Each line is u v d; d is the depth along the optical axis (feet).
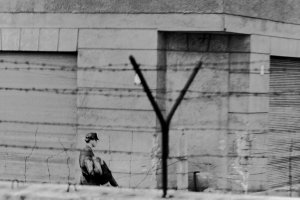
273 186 68.28
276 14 67.56
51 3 63.10
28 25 63.87
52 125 64.08
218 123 63.87
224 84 63.72
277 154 69.10
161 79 61.16
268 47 66.18
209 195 38.83
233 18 60.70
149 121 60.59
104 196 38.75
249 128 63.87
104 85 61.82
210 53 63.16
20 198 39.14
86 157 62.34
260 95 65.21
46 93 64.18
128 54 61.11
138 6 60.80
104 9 61.62
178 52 61.87
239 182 63.77
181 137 61.67
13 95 65.21
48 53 63.77
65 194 39.45
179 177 61.31
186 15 60.03
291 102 71.36
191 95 62.59
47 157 64.34
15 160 65.46
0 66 65.41
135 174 61.05
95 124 62.18
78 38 62.39
